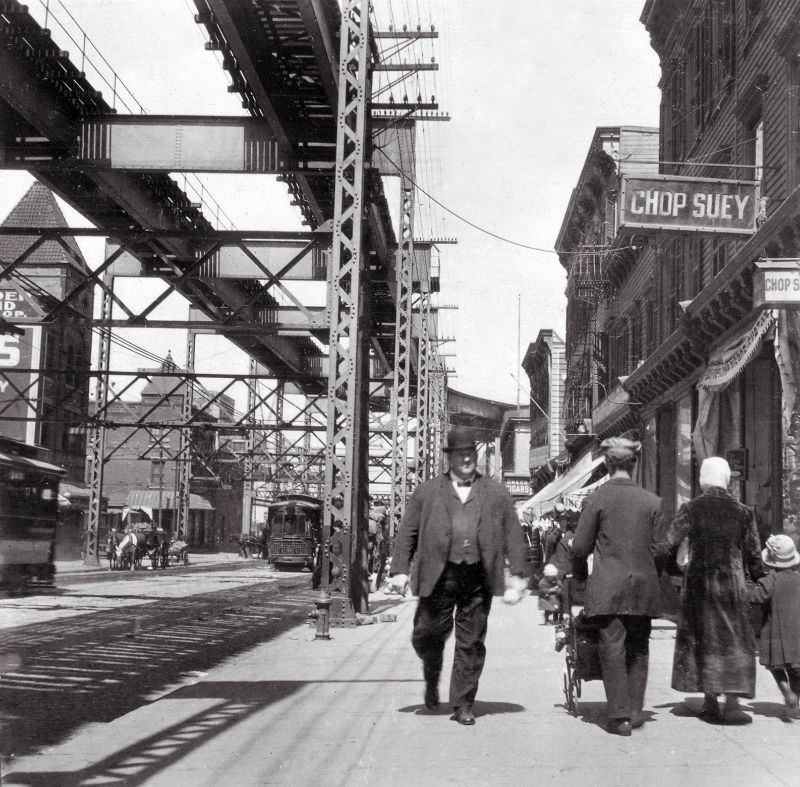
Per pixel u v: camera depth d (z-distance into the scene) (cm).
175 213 2650
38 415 3419
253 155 2181
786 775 535
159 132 2189
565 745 618
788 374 1391
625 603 652
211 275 2938
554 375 5984
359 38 1762
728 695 694
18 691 988
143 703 923
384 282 3525
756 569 714
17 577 2405
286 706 790
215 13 1753
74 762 600
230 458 7975
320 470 7038
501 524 682
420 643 709
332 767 571
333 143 2177
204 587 3058
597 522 674
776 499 1611
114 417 8169
